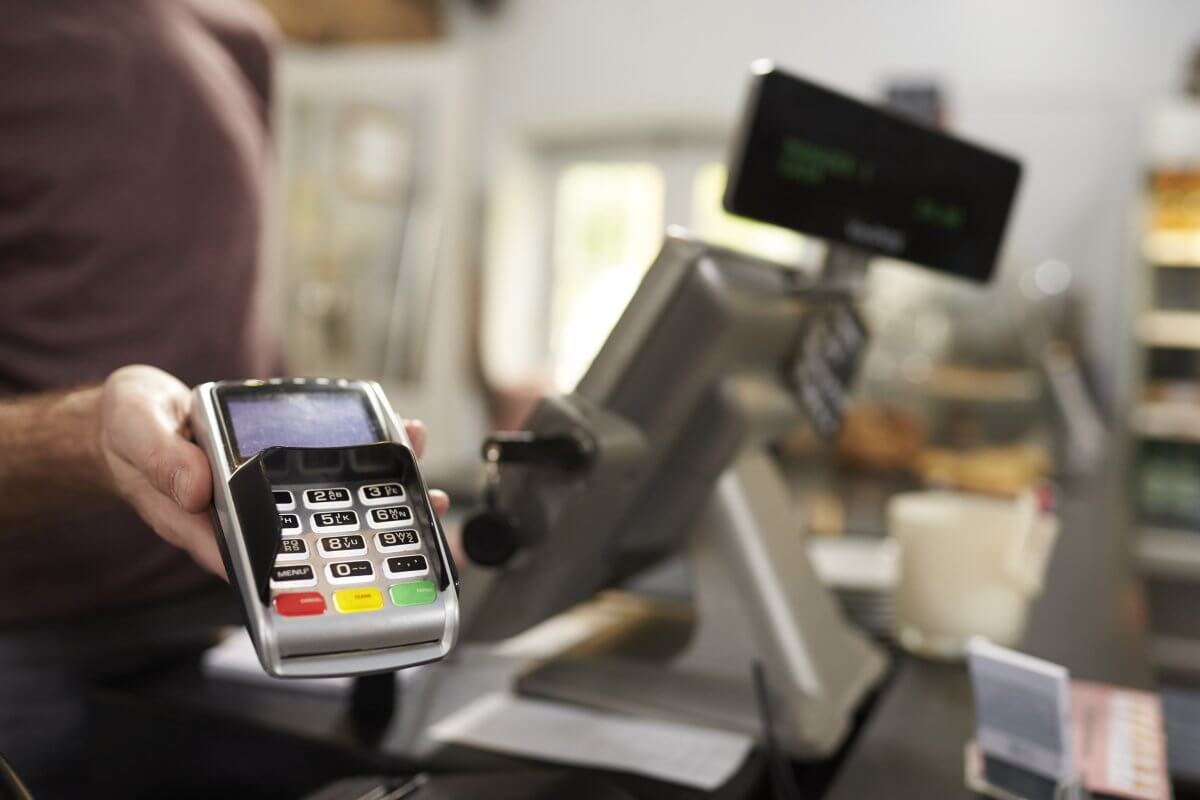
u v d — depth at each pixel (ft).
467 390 16.33
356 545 1.20
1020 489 4.93
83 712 2.33
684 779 1.80
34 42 2.41
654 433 1.92
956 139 2.19
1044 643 2.68
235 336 2.97
